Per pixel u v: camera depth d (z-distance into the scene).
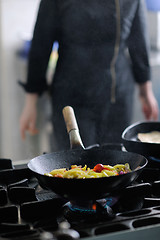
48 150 2.76
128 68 2.18
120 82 2.15
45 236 0.63
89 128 2.09
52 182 0.74
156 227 0.66
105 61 2.09
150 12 2.98
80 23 2.02
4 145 2.90
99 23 2.02
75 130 0.99
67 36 2.05
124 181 0.75
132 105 2.27
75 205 0.81
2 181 0.96
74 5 2.00
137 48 2.14
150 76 2.21
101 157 0.94
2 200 0.81
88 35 2.04
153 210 0.74
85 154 0.95
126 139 1.10
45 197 0.88
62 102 2.13
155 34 3.03
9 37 2.75
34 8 2.82
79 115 2.11
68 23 2.02
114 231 0.68
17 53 2.80
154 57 2.84
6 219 0.73
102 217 0.72
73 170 0.78
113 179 0.73
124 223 0.68
